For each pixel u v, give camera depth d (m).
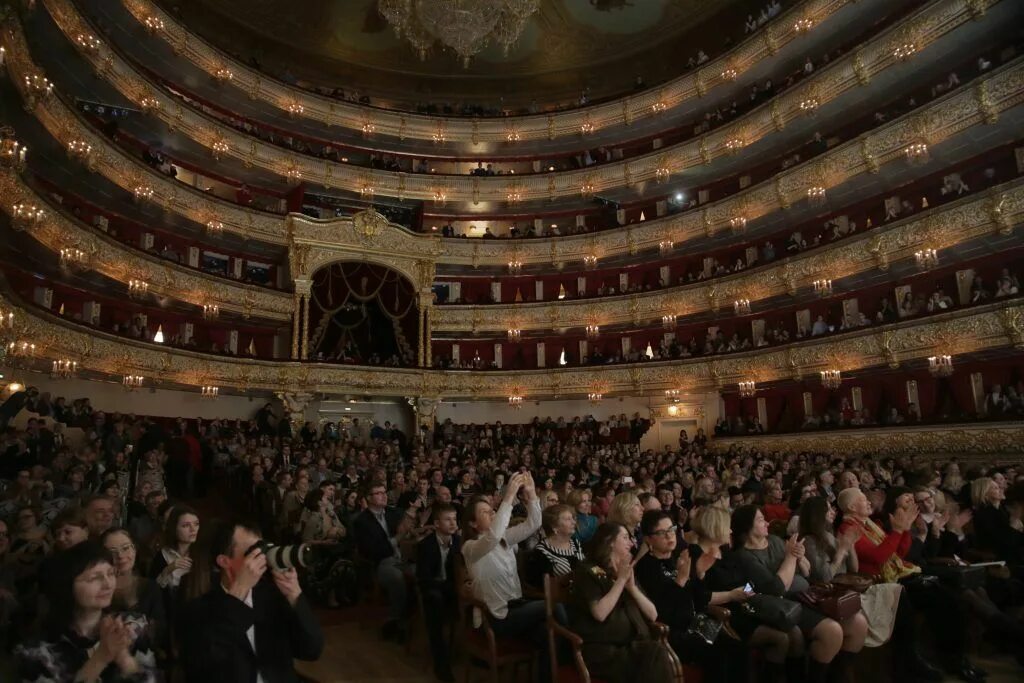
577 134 36.88
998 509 7.68
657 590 5.62
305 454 18.42
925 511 7.35
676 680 4.86
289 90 33.88
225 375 27.47
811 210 27.94
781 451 25.91
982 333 20.05
